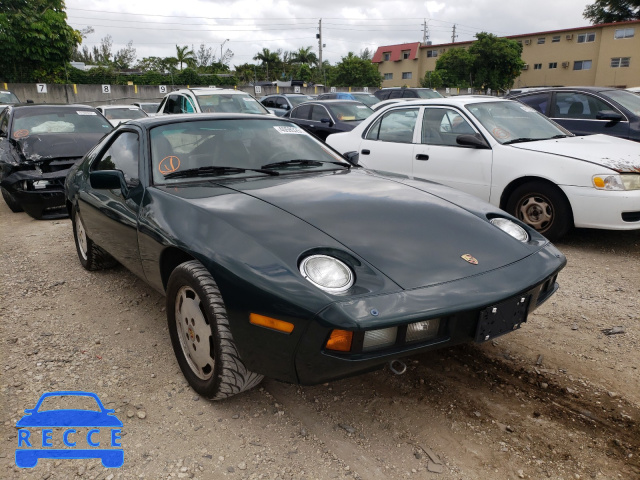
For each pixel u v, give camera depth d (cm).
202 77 3938
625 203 468
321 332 199
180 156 319
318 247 223
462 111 575
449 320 213
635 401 258
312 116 1137
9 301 386
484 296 216
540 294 254
